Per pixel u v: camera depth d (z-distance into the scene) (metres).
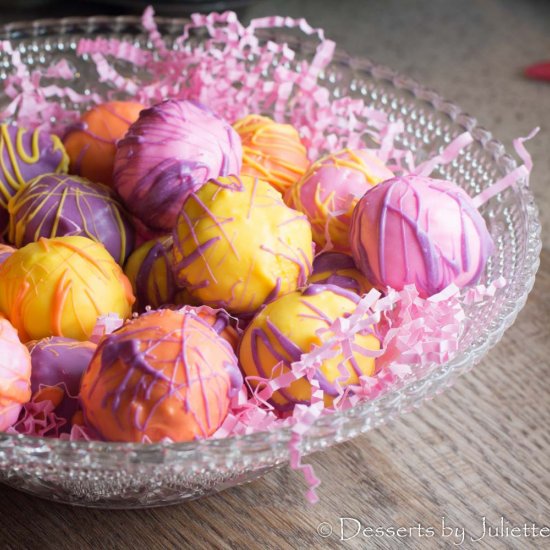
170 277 0.46
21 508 0.44
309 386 0.42
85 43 0.54
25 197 0.47
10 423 0.41
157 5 0.66
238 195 0.44
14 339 0.41
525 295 0.44
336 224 0.47
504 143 0.63
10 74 0.55
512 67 0.71
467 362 0.42
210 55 0.54
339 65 0.55
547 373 0.49
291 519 0.44
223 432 0.41
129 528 0.43
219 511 0.44
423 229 0.44
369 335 0.43
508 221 0.48
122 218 0.47
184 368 0.40
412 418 0.47
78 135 0.50
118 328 0.42
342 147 0.53
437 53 0.72
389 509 0.44
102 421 0.40
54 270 0.44
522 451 0.46
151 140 0.46
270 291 0.44
